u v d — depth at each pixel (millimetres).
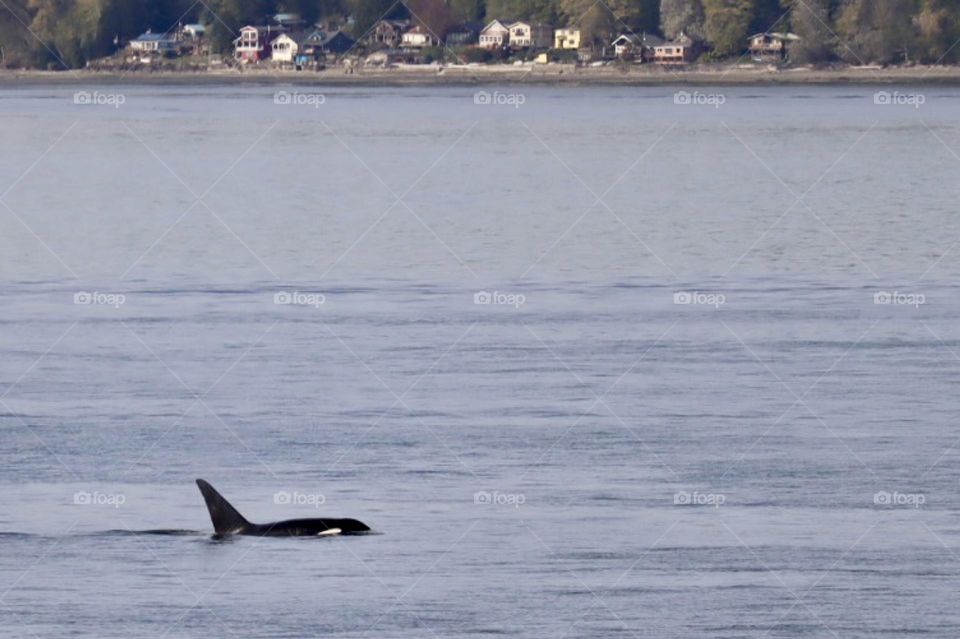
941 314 133625
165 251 171875
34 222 196625
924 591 69250
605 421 97688
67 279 153750
